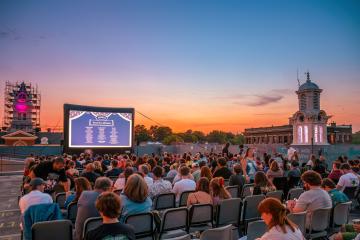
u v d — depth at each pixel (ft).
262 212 11.51
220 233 14.11
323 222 18.97
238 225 21.72
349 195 30.37
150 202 17.87
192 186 26.71
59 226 14.48
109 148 81.15
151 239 17.62
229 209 20.86
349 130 197.67
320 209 18.58
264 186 25.98
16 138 246.68
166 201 24.21
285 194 34.55
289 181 35.86
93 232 11.09
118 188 28.53
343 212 20.76
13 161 152.25
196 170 36.06
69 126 76.89
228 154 55.01
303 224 17.75
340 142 192.95
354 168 37.88
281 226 11.14
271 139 203.62
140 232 17.13
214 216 21.40
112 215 11.22
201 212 19.74
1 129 308.81
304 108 122.83
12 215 36.09
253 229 15.64
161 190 26.04
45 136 284.82
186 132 408.67
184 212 18.95
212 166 43.86
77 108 77.66
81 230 17.21
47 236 14.25
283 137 192.03
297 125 122.21
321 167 40.81
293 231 11.18
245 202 21.89
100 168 38.14
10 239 26.66
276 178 34.09
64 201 24.97
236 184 29.71
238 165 31.32
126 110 83.10
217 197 21.63
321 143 116.78
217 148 126.52
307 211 18.86
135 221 16.83
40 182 18.93
